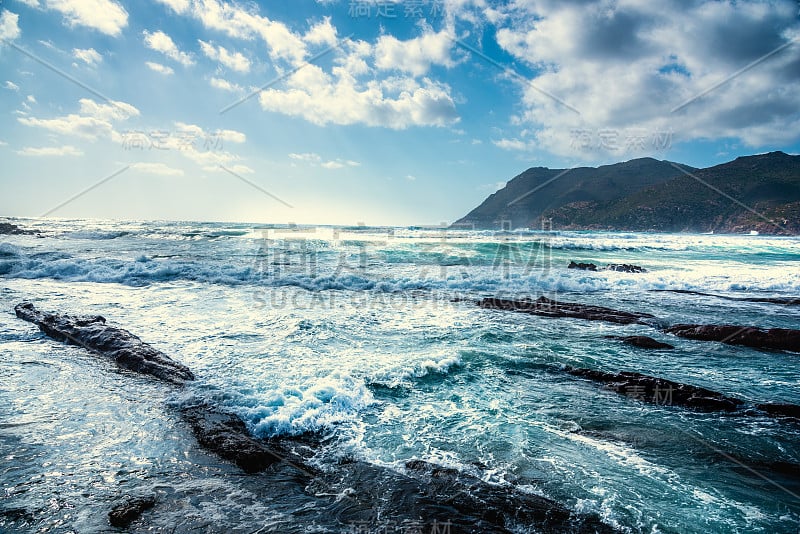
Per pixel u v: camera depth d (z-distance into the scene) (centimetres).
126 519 368
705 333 994
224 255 2183
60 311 1066
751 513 402
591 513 395
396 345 896
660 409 626
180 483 427
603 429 562
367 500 408
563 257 2573
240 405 593
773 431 564
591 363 809
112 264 1717
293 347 856
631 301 1414
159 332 927
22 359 748
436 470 454
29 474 425
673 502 415
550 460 485
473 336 975
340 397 618
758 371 791
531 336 984
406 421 578
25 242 2609
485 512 391
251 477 445
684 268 2150
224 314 1104
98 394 621
